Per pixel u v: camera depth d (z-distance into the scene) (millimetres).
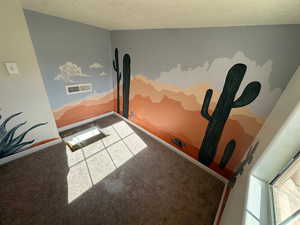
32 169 1622
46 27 1726
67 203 1307
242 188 885
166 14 1102
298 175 640
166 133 2104
